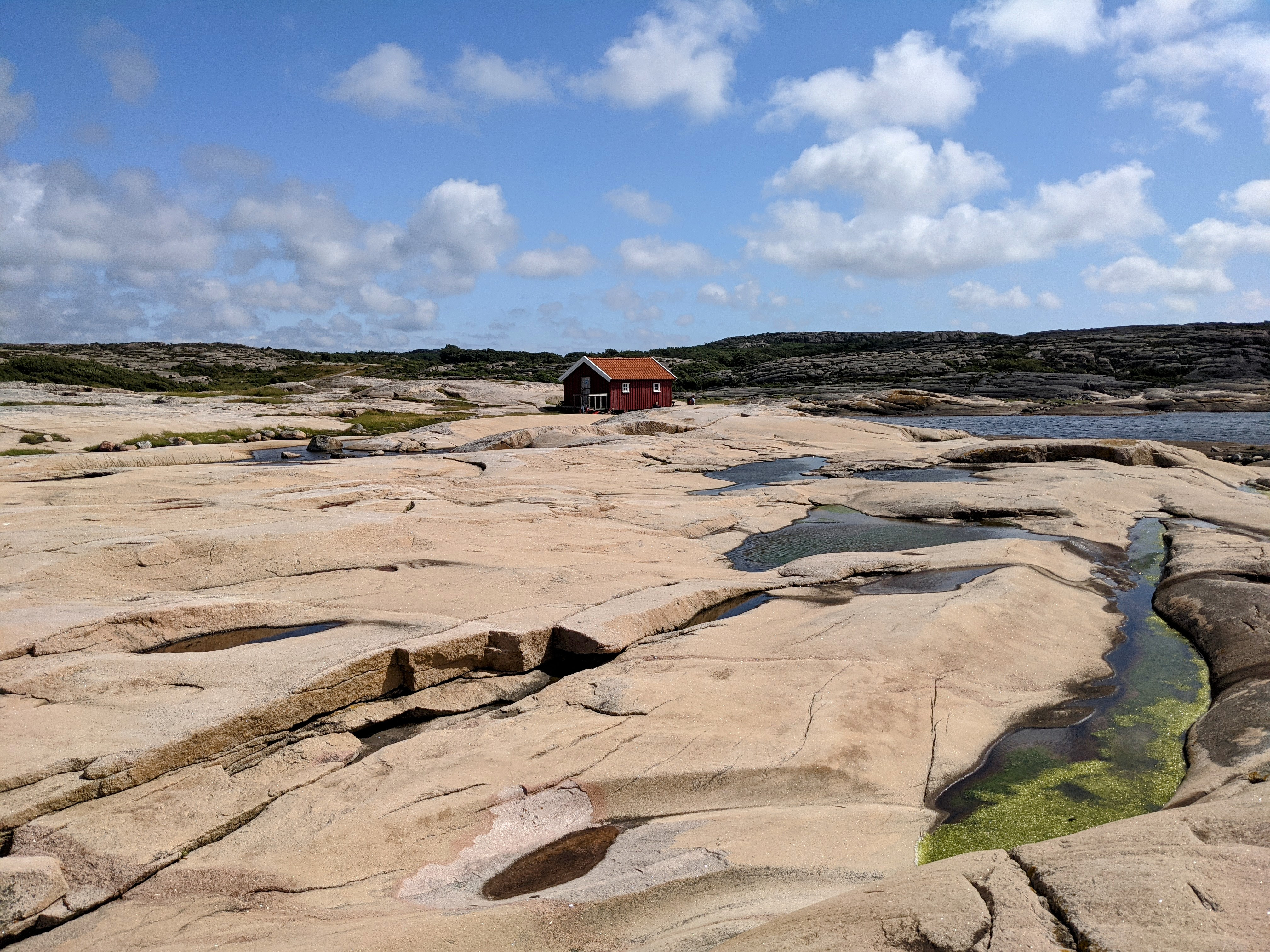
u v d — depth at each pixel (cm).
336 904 663
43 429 3931
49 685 917
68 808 734
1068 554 1769
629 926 616
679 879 678
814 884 673
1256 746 859
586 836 774
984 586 1423
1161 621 1419
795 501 2503
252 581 1412
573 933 609
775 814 786
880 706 999
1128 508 2291
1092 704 1095
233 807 782
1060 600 1441
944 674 1105
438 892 688
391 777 844
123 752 772
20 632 1021
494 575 1450
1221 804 600
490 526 1873
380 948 579
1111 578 1667
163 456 3553
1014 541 1786
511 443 4288
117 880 670
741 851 719
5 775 721
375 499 2111
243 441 4369
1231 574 1497
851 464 3319
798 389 9131
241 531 1538
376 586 1384
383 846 736
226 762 841
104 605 1164
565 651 1163
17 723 830
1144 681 1168
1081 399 7594
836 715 964
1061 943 422
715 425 4584
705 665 1107
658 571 1579
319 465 2973
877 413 7056
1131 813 825
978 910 464
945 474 3022
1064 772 917
